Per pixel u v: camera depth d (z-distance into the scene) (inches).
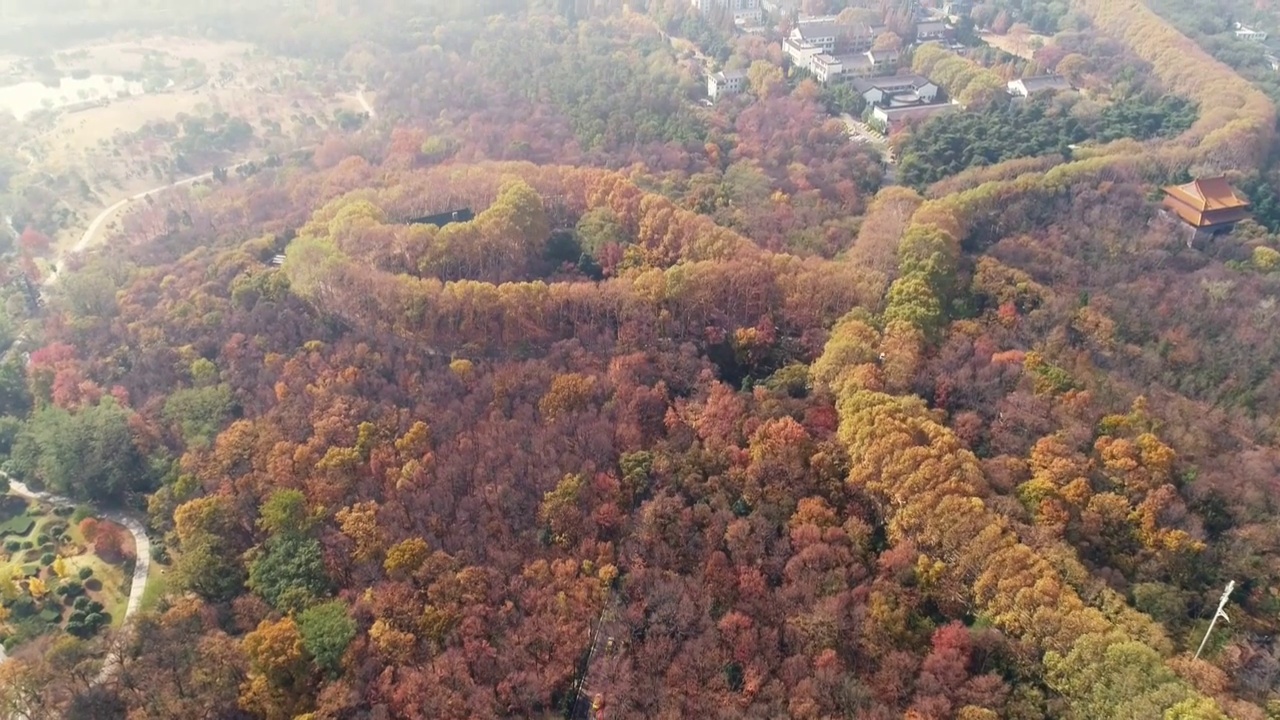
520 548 7150.6
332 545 7209.6
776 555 6865.2
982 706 5689.0
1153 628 6043.3
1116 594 6338.6
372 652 6333.7
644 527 7135.8
